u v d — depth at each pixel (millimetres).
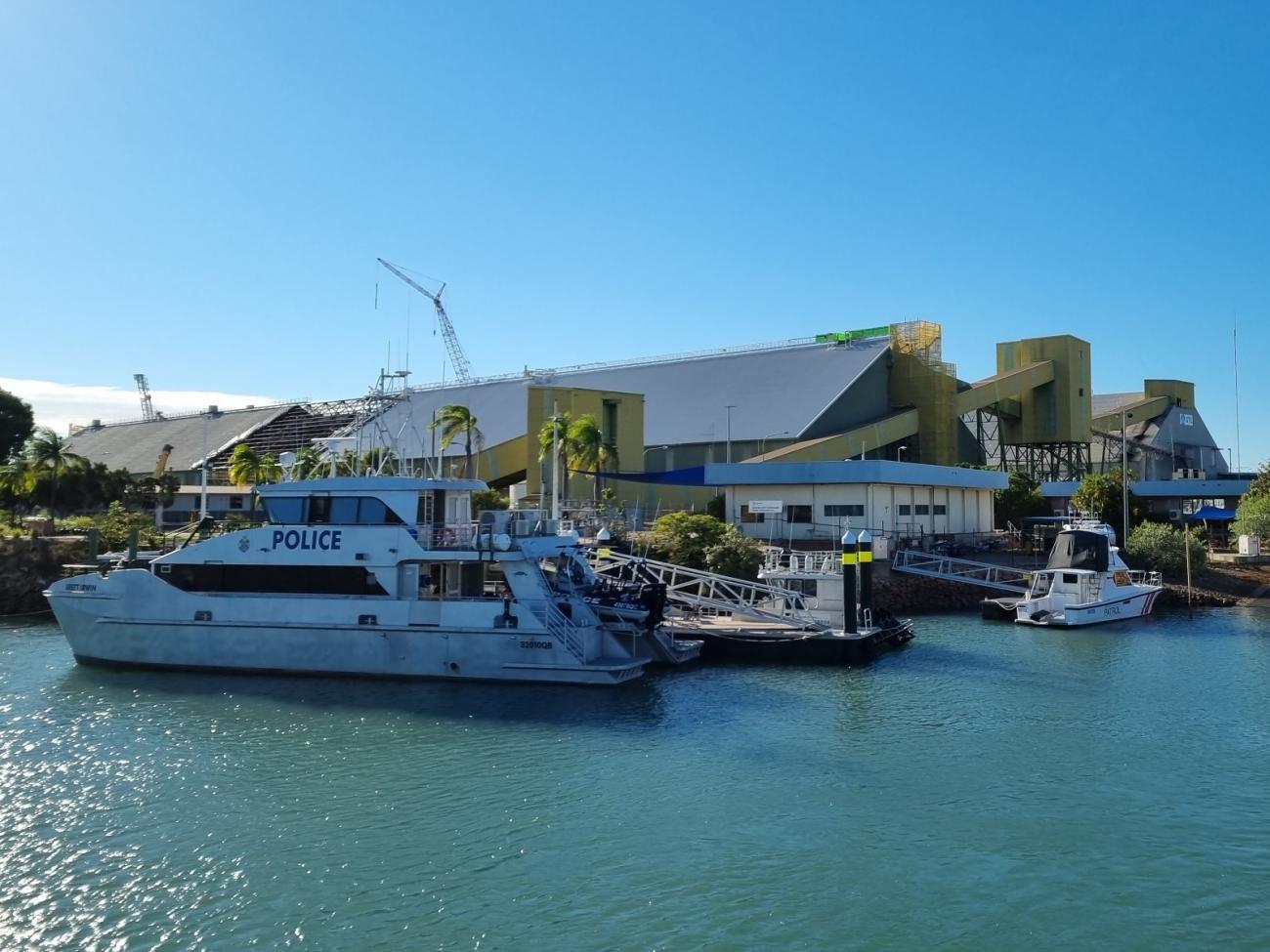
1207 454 182125
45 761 30328
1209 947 19172
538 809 26234
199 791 27625
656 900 20969
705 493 103750
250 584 43125
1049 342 146750
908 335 124938
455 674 41031
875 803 26906
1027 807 26609
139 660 43500
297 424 144500
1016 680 43062
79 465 104688
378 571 42000
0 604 67500
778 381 123750
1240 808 26594
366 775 28984
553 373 148750
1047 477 152875
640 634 43375
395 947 19000
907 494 86438
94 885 21594
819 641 46656
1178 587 75250
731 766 29984
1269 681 43000
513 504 90375
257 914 20281
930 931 19750
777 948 19031
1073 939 19422
